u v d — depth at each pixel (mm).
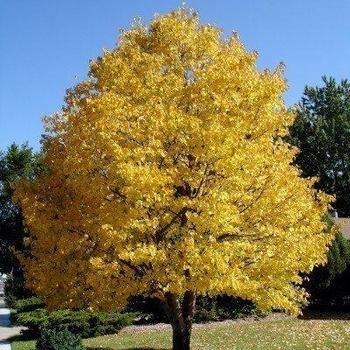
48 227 9398
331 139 43875
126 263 9508
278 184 9289
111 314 20328
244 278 8977
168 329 20109
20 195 9820
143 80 9766
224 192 8508
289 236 9250
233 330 19062
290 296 9922
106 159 9094
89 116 9086
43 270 9570
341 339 15891
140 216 8766
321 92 47906
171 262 8797
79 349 13617
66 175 9719
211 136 8586
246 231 9562
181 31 10203
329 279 23469
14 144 44906
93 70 10352
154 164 8828
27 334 20734
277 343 15859
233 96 9125
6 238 44250
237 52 10211
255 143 9219
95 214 9133
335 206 45250
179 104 9641
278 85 9484
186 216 8844
